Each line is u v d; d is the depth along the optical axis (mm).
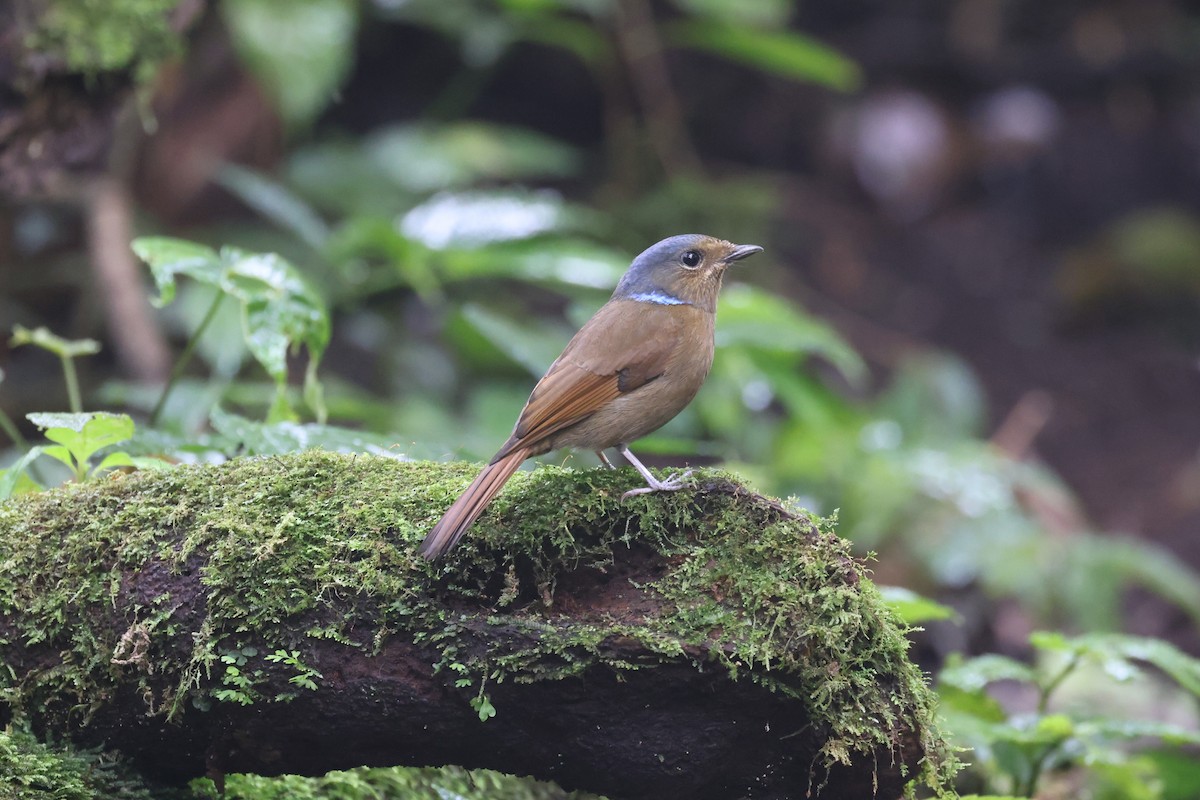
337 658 5344
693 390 6648
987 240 21094
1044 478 13266
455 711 5367
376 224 11578
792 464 13266
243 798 5926
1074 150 21672
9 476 5992
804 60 16266
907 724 5391
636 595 5445
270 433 6750
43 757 5418
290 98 13797
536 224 12484
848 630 5297
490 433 12438
